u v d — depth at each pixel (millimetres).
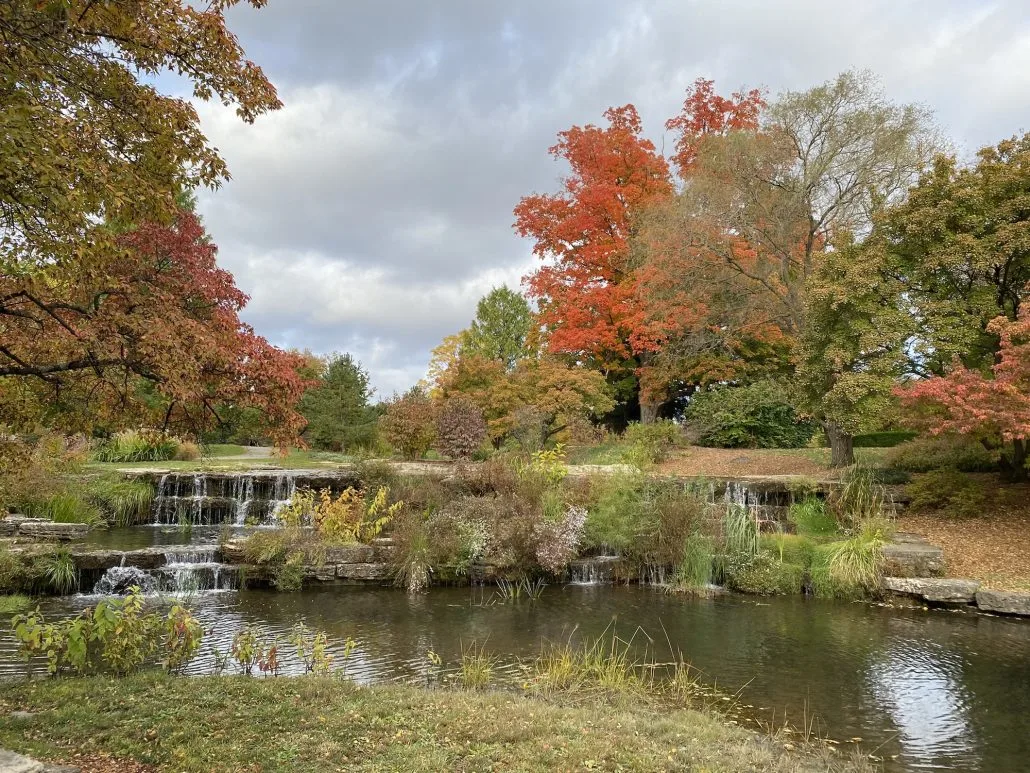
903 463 16812
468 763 4477
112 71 5375
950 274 14711
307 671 7211
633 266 26312
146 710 5289
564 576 12828
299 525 13953
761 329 23594
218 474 17656
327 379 28531
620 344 26375
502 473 15234
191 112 5711
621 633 9391
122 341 5703
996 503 14078
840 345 15234
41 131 4277
